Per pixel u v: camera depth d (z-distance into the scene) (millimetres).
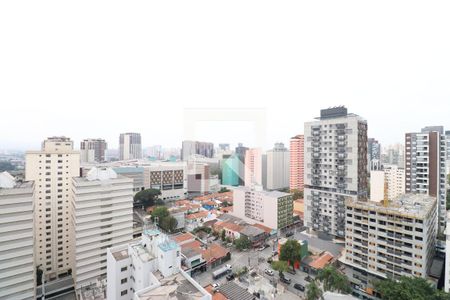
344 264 53094
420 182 72625
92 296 52531
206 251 65188
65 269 63281
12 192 44906
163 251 36031
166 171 126688
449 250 39969
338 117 67062
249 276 57219
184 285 33594
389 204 50188
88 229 56344
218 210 104062
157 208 90312
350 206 51344
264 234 76562
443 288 44594
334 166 65062
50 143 76312
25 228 46031
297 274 57531
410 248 43406
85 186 55781
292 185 127312
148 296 31078
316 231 69500
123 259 40531
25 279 45812
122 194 60625
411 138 74375
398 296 37594
